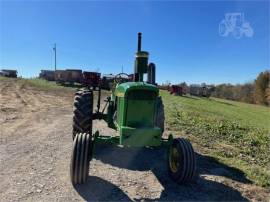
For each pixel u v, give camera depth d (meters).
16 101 18.67
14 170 6.20
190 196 5.60
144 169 6.83
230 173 7.01
